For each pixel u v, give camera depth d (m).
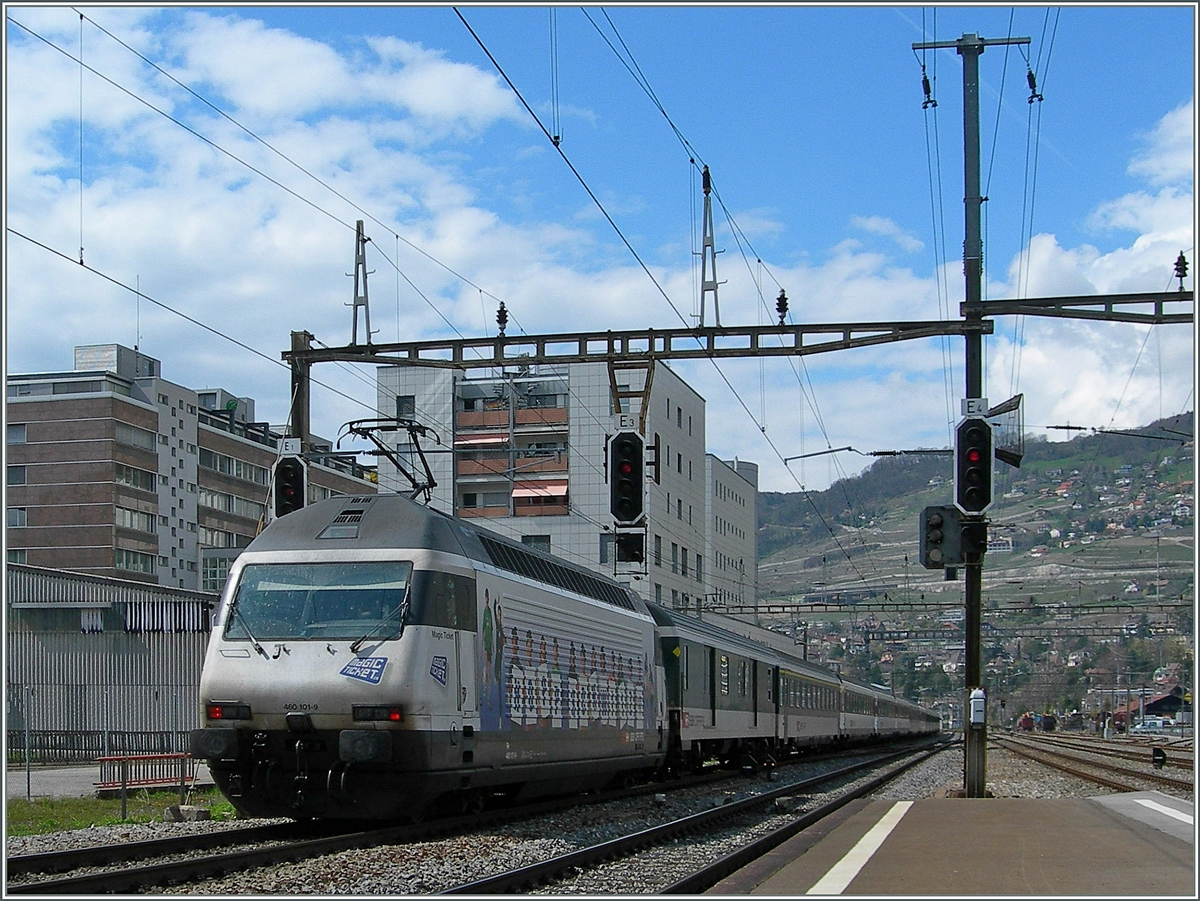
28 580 38.88
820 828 16.02
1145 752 56.03
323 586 16.53
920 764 42.72
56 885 11.35
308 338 24.20
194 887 11.91
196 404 83.25
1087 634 66.94
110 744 36.59
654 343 23.09
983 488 21.53
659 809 22.17
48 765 34.41
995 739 92.31
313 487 85.12
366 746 15.45
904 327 22.77
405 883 12.20
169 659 37.84
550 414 63.34
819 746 52.66
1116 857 12.06
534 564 21.02
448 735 16.48
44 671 38.28
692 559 73.31
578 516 62.50
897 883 10.81
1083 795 27.20
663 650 30.31
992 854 12.52
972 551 21.67
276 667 15.92
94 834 16.41
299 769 15.84
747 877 11.84
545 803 21.80
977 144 23.31
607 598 24.95
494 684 18.22
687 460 72.62
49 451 74.44
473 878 12.76
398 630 16.05
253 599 16.62
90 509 73.56
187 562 81.00
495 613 18.47
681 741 30.53
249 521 89.19
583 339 23.28
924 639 74.69
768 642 99.56
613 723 24.23
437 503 63.66
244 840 15.61
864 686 65.75
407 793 15.95
